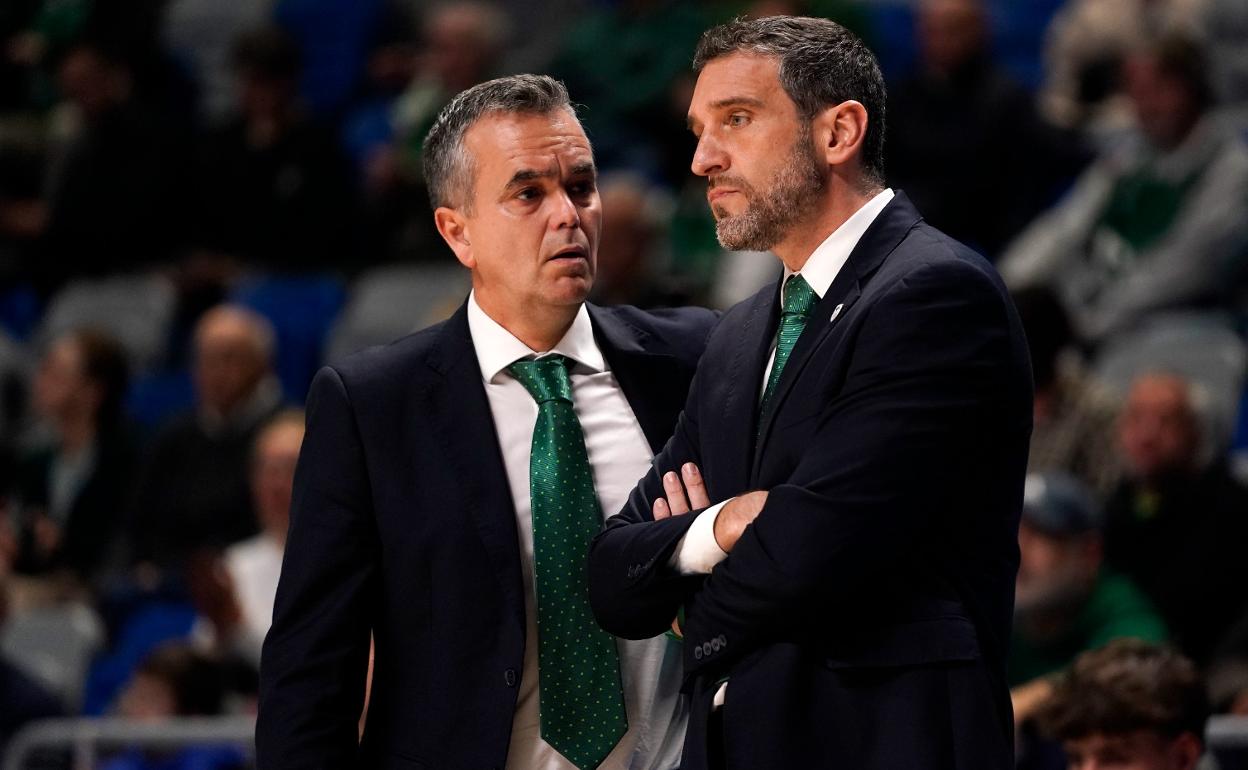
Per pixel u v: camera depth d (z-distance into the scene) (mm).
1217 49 26781
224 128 28375
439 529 9320
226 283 27547
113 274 29109
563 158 9523
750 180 8883
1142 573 16656
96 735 15367
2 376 26953
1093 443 17156
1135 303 21906
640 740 9602
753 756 8328
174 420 22109
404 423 9516
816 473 8297
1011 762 8336
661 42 26938
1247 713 14719
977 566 8508
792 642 8398
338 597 9266
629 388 9922
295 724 9078
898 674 8234
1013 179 24453
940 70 24578
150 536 21609
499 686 9156
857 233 8930
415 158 27359
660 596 8680
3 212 30484
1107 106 26891
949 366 8328
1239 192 21859
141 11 31203
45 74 32062
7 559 21000
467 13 27656
